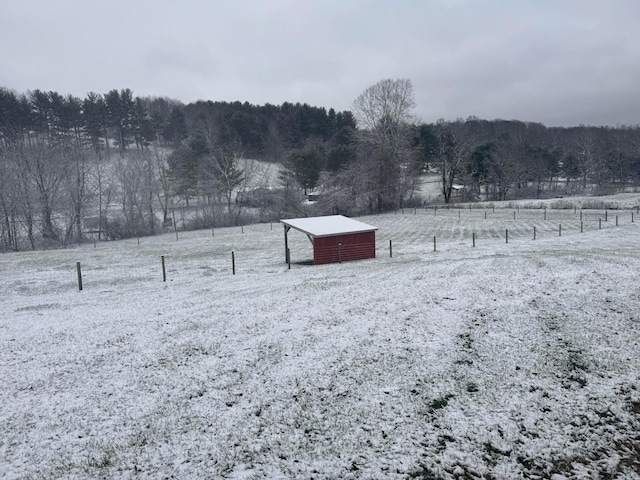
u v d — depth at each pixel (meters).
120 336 11.91
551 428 6.80
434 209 66.88
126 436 7.00
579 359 9.04
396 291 15.03
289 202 68.62
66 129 106.31
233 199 79.75
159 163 68.94
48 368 9.91
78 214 55.47
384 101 70.06
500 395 7.80
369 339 10.56
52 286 23.11
